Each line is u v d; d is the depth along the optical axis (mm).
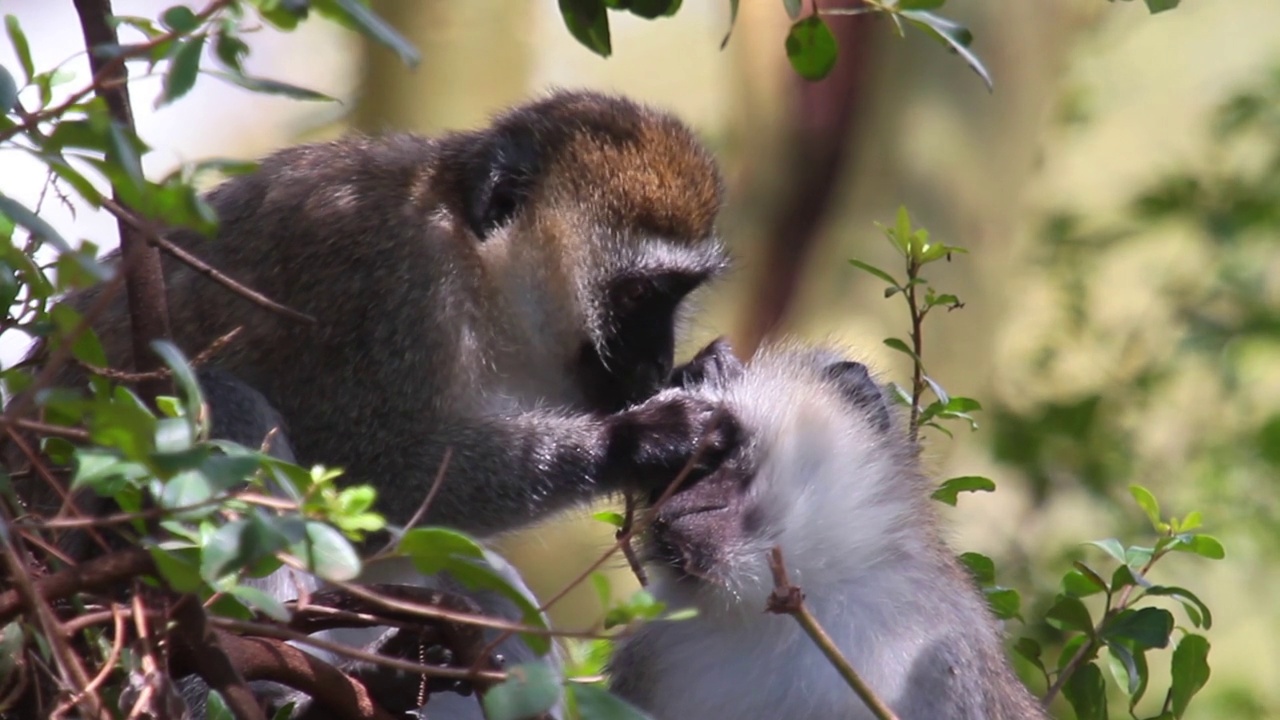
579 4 7258
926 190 16234
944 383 15859
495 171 10375
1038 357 16328
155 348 5051
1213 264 16438
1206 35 23391
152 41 5117
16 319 6047
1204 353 15836
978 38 16375
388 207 9969
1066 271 16984
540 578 14977
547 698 4785
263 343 9617
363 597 5965
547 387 10461
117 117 5641
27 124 5016
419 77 15984
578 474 9391
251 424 9078
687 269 10516
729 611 8594
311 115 16781
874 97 16562
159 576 5352
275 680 6250
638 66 25734
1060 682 7820
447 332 9844
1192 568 15016
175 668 5879
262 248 9844
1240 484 15211
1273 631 17797
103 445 5027
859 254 16250
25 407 4945
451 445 9602
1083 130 19594
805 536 8641
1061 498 15398
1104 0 18844
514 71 16219
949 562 9109
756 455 8930
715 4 24266
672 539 8734
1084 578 8016
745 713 8531
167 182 5090
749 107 17094
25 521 5680
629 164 10578
